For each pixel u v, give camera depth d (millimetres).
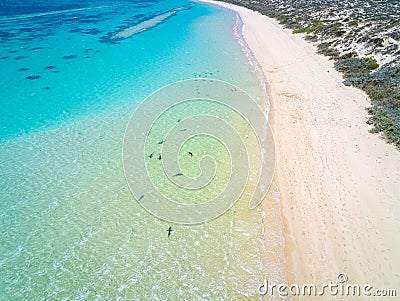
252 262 12180
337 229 13000
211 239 13141
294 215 13969
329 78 27781
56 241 13133
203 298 11070
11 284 11594
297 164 16922
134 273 11898
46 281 11695
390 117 19891
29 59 35406
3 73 31062
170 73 30359
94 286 11516
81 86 27938
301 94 24812
